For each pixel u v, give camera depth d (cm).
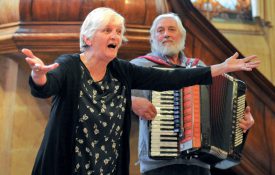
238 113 369
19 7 407
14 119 436
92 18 266
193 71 285
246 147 472
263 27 745
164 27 375
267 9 748
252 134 479
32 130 439
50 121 258
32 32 404
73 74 256
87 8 410
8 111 437
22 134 436
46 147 254
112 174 264
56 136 251
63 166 249
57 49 408
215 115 356
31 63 227
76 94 254
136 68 283
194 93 348
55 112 255
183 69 287
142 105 340
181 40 379
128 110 271
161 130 343
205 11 719
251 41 734
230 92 366
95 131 257
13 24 411
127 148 268
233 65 283
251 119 376
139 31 416
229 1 734
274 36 746
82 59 267
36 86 235
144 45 417
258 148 478
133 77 282
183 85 285
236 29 729
